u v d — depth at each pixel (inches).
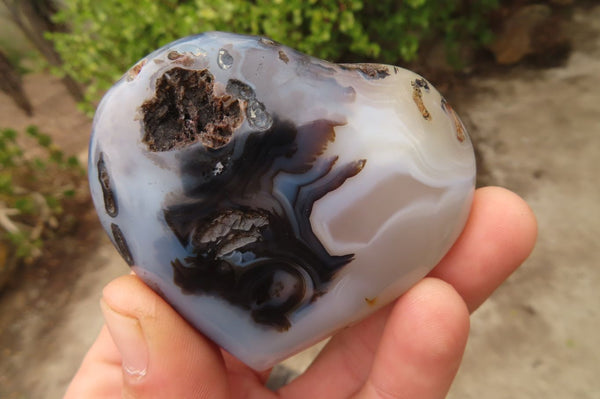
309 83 3.7
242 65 3.6
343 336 5.3
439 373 4.2
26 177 13.1
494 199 4.8
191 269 3.7
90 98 11.6
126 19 9.9
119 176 3.5
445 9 12.1
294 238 3.7
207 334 4.0
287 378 7.6
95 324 10.6
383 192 3.8
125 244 3.8
